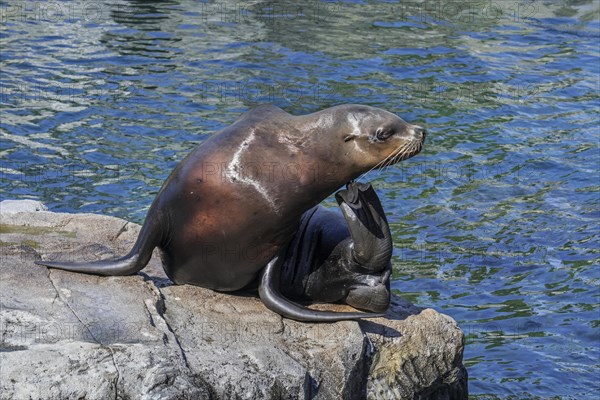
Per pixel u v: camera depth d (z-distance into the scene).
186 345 17.77
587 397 23.92
